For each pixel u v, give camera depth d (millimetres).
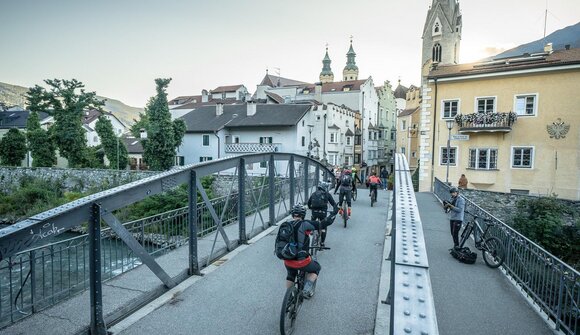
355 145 54344
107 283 5902
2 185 37438
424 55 57750
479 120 24859
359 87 56875
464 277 7285
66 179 34812
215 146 41281
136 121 55750
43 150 40656
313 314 5211
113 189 4828
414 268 1891
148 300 5488
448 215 14297
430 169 27266
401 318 1527
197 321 4953
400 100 82312
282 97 59969
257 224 10422
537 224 17688
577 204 18375
